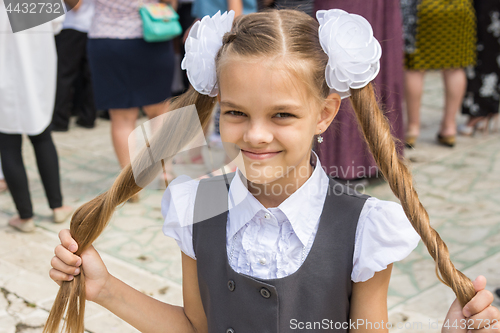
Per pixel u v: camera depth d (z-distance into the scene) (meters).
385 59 2.96
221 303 1.05
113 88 2.96
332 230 0.99
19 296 2.21
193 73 1.00
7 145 2.68
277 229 1.02
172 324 1.14
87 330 1.98
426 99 5.68
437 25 3.77
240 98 0.89
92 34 2.93
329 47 0.91
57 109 4.62
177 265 2.45
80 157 4.01
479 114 4.27
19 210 2.76
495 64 4.13
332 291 0.97
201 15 2.87
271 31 0.91
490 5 3.99
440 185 3.34
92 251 1.04
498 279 2.26
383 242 0.95
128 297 1.09
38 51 2.60
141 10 2.89
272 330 0.99
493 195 3.17
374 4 2.82
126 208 2.64
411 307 2.07
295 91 0.89
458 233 2.70
